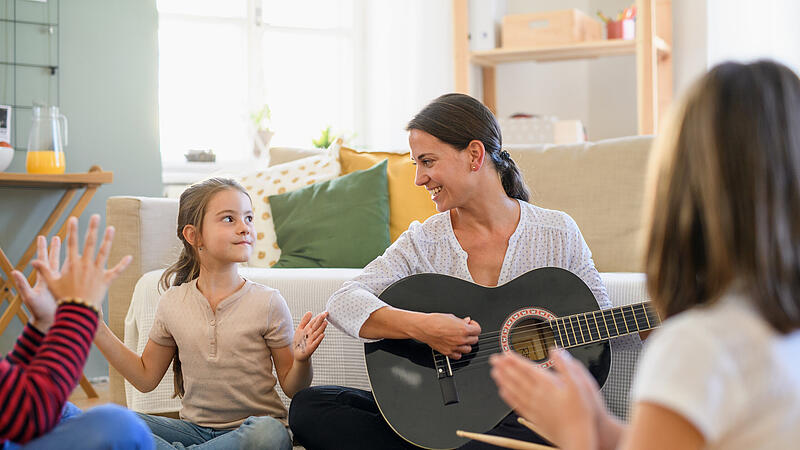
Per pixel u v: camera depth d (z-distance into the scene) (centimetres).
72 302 106
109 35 356
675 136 77
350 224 251
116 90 358
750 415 68
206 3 417
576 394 77
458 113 165
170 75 410
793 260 70
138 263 242
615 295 183
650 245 79
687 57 404
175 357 184
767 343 68
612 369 171
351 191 257
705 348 68
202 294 180
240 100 423
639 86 376
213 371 174
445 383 156
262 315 177
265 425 159
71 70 349
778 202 71
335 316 165
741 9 383
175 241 254
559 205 247
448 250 172
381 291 171
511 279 168
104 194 356
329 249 249
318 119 443
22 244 341
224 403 175
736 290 72
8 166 338
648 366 70
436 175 165
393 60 439
